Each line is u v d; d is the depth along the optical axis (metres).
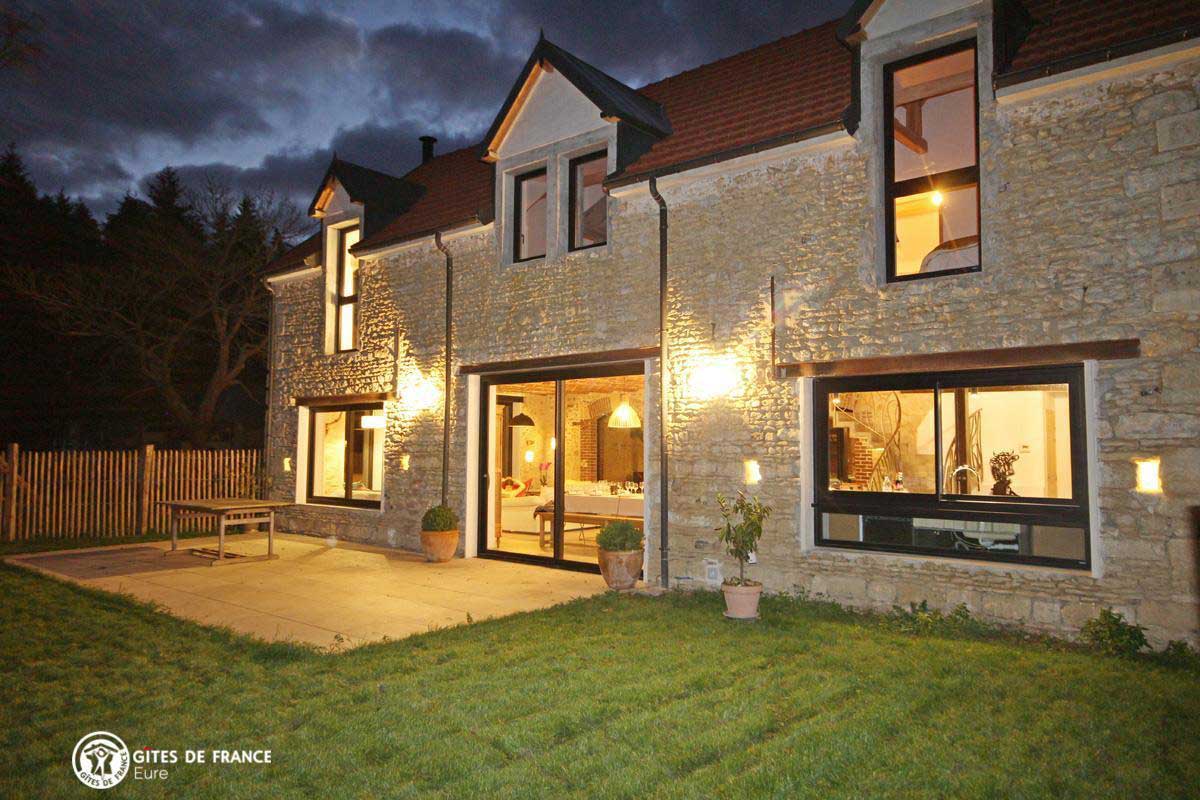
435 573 9.93
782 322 8.21
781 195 8.32
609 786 3.72
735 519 8.46
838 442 8.11
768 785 3.73
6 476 12.67
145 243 23.81
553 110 10.59
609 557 8.66
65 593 8.38
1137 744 4.18
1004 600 6.77
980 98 7.11
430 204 13.02
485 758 4.06
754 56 10.69
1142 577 6.12
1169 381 6.09
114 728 4.47
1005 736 4.32
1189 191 6.08
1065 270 6.58
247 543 12.73
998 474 7.18
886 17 7.70
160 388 23.44
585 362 9.93
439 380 11.79
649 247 9.44
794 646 6.20
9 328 24.89
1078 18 6.97
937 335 7.20
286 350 14.75
